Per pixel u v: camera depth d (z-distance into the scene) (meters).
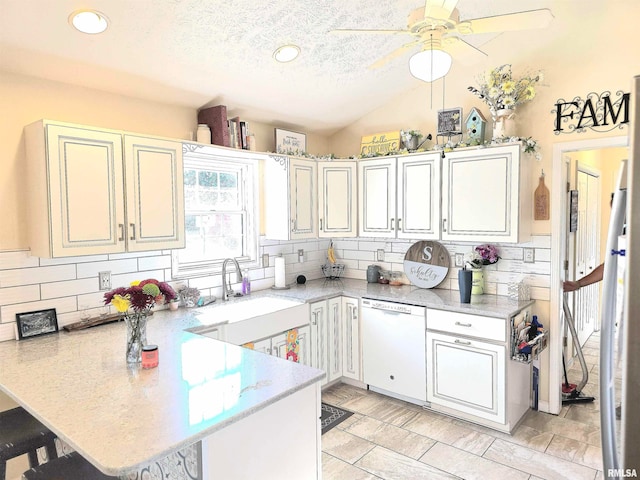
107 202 2.45
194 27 2.37
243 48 2.67
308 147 4.24
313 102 3.65
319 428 1.91
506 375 2.85
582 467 2.56
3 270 2.35
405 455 2.71
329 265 4.45
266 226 3.86
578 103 3.03
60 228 2.27
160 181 2.71
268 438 1.66
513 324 2.90
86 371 1.87
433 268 3.79
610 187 5.27
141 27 2.26
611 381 1.08
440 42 1.96
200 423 1.40
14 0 1.91
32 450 1.90
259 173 3.82
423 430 3.02
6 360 2.02
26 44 2.20
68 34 2.19
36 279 2.46
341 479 2.47
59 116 2.55
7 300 2.36
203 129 3.11
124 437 1.31
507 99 3.07
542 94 3.17
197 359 2.02
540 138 3.19
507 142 3.07
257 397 1.59
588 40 2.96
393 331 3.43
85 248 2.37
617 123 2.88
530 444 2.82
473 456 2.69
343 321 3.77
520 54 3.24
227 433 1.50
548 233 3.20
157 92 2.92
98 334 2.46
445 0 1.70
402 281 4.00
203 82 2.94
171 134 3.12
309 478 1.86
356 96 3.72
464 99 3.55
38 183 2.30
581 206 4.27
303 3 2.39
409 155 3.55
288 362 1.98
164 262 3.09
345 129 4.33
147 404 1.54
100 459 1.20
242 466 1.56
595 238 5.03
